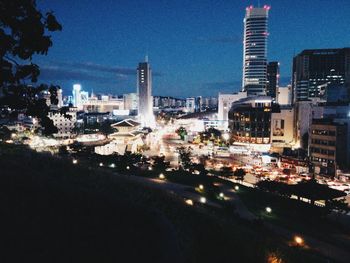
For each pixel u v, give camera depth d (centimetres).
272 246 2695
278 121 15862
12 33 1010
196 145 17988
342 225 5012
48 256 1242
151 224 1719
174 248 1539
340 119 10969
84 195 2017
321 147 10938
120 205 1930
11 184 2062
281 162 11875
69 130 18612
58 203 1798
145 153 15188
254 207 5669
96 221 1616
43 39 1025
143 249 1430
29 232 1403
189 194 5909
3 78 991
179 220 2061
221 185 7431
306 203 5950
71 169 3145
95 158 8738
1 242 1296
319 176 9875
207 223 2245
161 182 6906
